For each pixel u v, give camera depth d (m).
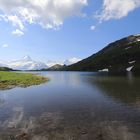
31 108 27.77
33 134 17.17
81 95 39.47
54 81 80.00
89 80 81.62
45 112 25.28
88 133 17.39
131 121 20.86
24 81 64.75
